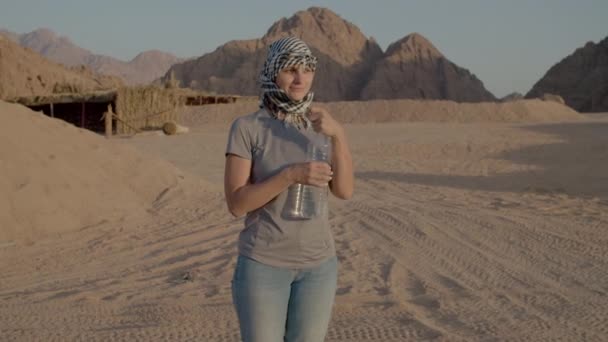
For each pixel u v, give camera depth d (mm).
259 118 3252
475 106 48188
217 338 5414
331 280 3229
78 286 7234
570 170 18797
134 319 5977
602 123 35219
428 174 18609
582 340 5281
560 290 6707
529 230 9602
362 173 19094
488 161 21797
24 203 10039
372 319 5840
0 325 5855
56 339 5418
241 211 3143
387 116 46562
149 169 13250
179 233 9883
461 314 5961
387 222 10352
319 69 160625
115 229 10195
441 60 164125
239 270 3205
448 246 8711
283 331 3184
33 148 11367
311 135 3242
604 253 8242
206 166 20781
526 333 5438
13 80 67625
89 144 12867
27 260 8508
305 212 3156
